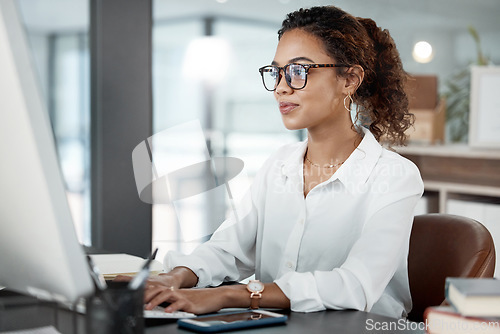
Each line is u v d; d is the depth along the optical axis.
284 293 1.14
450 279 0.87
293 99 1.32
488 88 3.18
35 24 2.82
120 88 2.79
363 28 1.42
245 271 1.52
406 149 3.39
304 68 1.30
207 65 4.21
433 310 0.84
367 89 1.46
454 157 3.45
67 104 2.86
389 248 1.23
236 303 1.11
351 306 1.14
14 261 0.84
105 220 2.76
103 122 2.77
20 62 0.72
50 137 0.75
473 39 6.08
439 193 3.41
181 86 4.13
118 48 2.78
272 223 1.48
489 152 3.12
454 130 5.46
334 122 1.38
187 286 1.30
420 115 3.56
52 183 0.75
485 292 0.81
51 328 0.82
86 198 2.84
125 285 0.88
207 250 1.42
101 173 2.76
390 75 1.48
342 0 5.36
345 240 1.38
